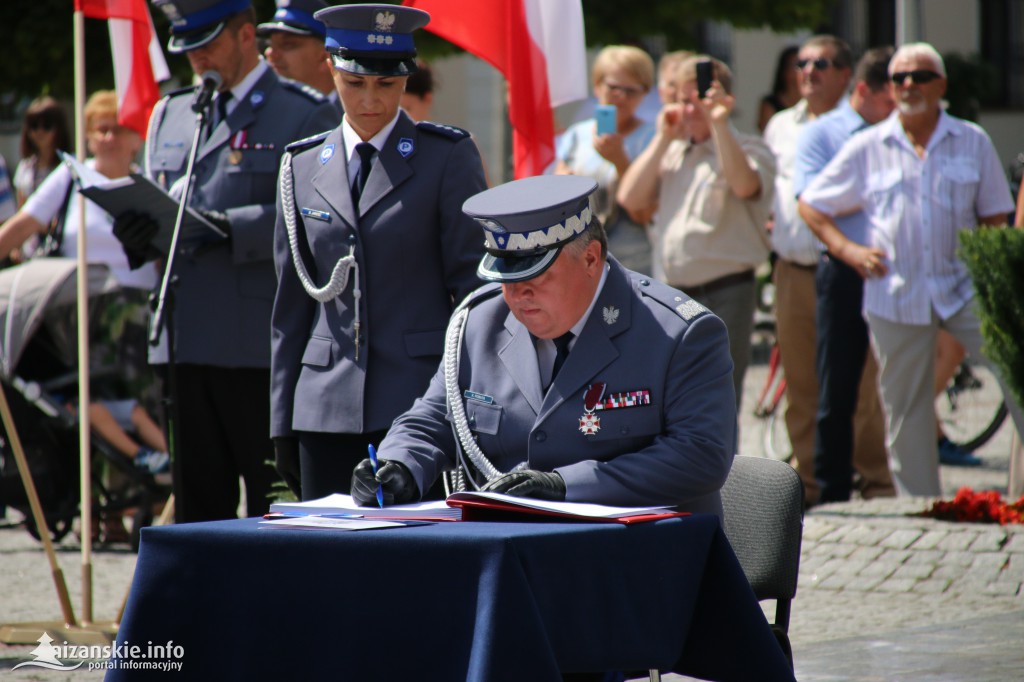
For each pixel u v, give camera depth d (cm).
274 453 1240
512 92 1319
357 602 670
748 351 1712
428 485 819
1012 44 5162
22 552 1784
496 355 831
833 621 1330
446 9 1304
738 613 721
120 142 1727
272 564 688
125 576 1620
